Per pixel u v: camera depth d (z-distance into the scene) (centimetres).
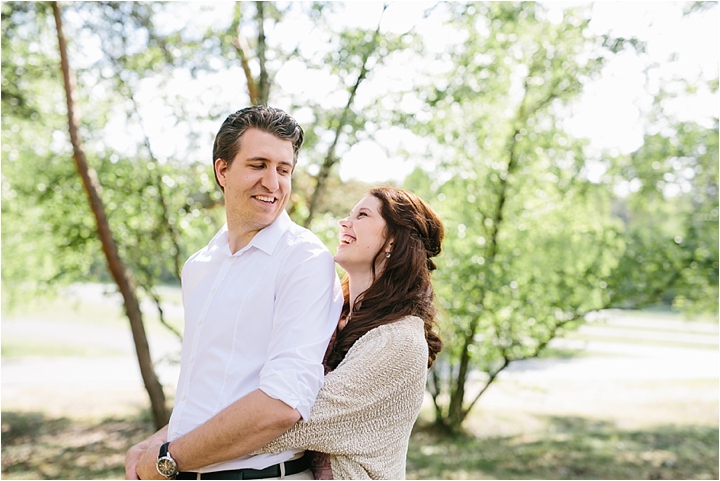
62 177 716
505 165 721
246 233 173
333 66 619
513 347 712
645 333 1939
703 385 1091
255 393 147
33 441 697
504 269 694
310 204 652
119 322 1769
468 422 846
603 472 616
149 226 729
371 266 188
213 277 176
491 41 687
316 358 156
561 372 1222
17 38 676
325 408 155
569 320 704
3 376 1037
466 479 586
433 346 187
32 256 791
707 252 697
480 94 682
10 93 676
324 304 163
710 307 729
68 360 1208
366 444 159
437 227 195
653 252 710
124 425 771
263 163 167
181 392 168
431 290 192
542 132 729
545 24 712
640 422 847
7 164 731
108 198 700
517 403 968
